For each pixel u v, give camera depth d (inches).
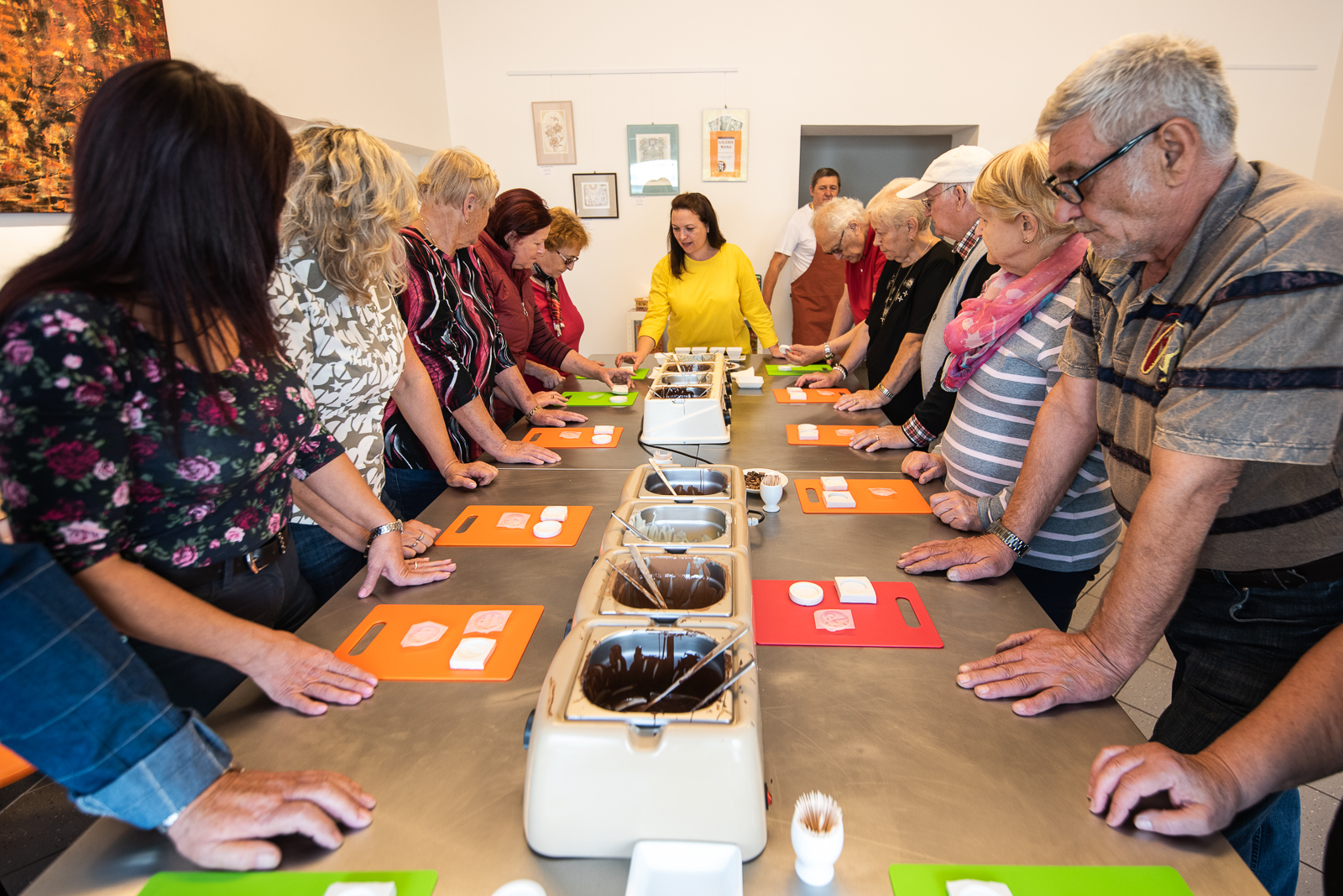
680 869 25.8
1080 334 47.4
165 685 36.2
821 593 45.1
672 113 183.5
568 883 26.4
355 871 27.0
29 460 26.1
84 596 25.8
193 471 32.8
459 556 52.1
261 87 113.6
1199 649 41.8
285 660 35.6
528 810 27.1
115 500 28.6
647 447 78.8
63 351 26.2
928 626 42.3
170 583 31.9
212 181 29.7
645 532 42.5
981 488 60.9
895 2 174.1
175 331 31.3
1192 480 32.6
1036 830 28.4
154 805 26.7
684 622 32.2
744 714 26.6
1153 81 31.7
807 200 219.0
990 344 58.9
